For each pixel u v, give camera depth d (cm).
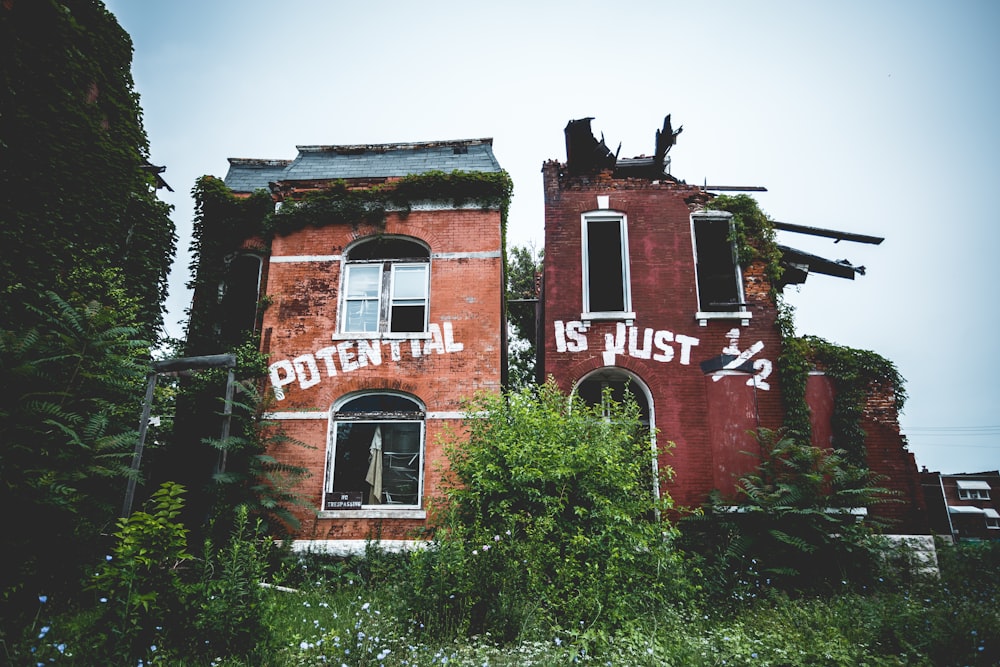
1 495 645
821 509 1007
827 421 1203
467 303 1263
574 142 1330
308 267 1312
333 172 1418
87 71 1112
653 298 1277
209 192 1366
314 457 1180
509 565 708
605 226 1373
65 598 660
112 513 811
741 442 1189
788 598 884
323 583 937
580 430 889
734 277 1334
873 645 682
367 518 1134
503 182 1323
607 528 784
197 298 1323
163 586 545
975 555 1227
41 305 938
